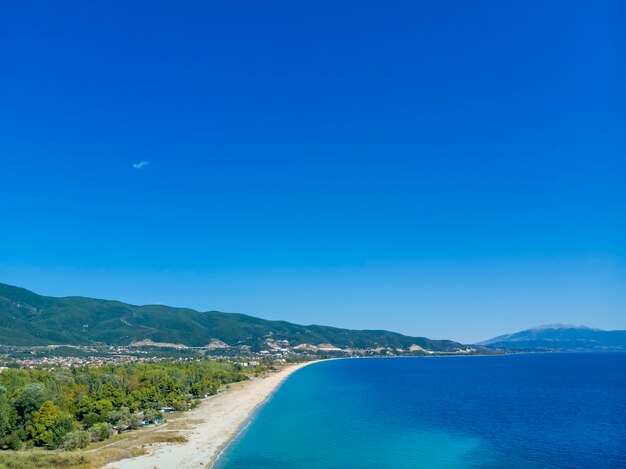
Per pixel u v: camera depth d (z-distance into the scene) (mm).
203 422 130500
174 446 99688
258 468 85812
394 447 102375
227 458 92562
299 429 122688
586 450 99500
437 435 115125
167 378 171375
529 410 158250
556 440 109375
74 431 101312
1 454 85125
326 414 149125
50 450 93938
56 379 145000
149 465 84438
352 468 86125
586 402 178375
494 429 123062
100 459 85375
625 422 133750
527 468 86312
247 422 132125
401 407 166250
